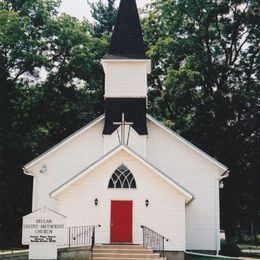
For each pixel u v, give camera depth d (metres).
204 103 40.03
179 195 25.70
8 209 39.25
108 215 25.61
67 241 25.27
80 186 25.88
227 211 41.12
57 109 44.31
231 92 40.12
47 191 29.33
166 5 43.34
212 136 40.25
